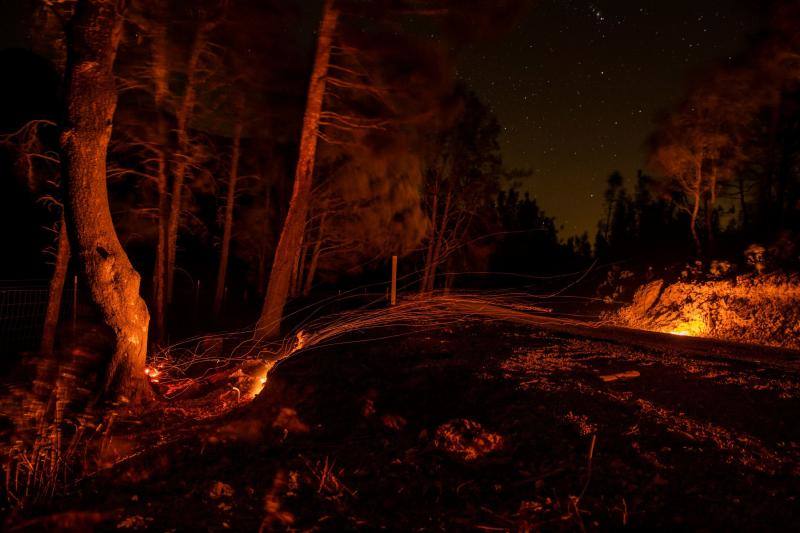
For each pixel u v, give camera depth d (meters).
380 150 13.43
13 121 15.04
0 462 5.63
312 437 5.84
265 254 24.88
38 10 9.60
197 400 8.66
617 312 19.02
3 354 11.63
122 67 11.36
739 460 4.82
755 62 15.75
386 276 26.95
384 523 4.00
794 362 9.36
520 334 12.35
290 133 16.33
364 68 12.35
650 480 4.49
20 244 19.89
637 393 6.89
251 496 4.44
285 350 11.76
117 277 8.20
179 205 15.86
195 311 20.30
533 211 37.12
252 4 11.43
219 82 13.20
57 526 4.00
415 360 9.07
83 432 6.68
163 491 4.64
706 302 15.66
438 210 23.09
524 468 4.83
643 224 31.08
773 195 19.00
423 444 5.39
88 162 8.00
